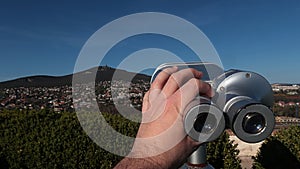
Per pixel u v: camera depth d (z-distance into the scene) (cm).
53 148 644
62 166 642
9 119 687
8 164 635
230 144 679
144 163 87
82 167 647
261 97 152
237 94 139
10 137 652
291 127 668
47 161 639
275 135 676
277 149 657
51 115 700
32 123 677
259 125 115
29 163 638
